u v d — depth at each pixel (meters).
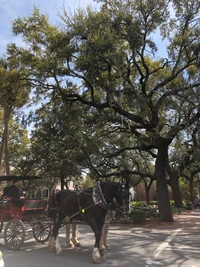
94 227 8.06
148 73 16.80
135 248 9.88
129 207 8.46
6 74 16.33
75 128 20.52
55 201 9.59
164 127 19.81
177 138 18.62
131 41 15.09
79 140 20.52
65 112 19.42
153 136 17.59
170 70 18.72
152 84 18.62
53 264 7.58
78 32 14.80
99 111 19.00
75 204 8.69
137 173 22.55
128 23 15.31
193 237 12.38
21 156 33.72
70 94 17.67
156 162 18.80
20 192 10.96
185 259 8.28
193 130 17.17
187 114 16.39
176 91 16.17
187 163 27.38
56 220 9.27
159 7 15.52
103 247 9.11
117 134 23.67
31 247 9.81
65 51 14.84
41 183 31.80
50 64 15.03
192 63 16.98
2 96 18.31
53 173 24.14
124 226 16.17
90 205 8.31
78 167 23.28
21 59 16.91
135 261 8.02
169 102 16.81
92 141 20.97
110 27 15.20
